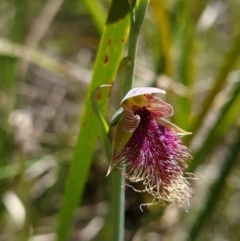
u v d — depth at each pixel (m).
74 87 0.25
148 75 0.23
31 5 0.28
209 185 0.22
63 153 0.24
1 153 0.22
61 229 0.17
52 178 0.24
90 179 0.25
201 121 0.19
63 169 0.24
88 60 0.29
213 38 0.27
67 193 0.17
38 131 0.24
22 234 0.20
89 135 0.16
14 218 0.20
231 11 0.27
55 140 0.25
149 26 0.24
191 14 0.21
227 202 0.23
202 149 0.19
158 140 0.13
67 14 0.30
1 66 0.23
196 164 0.19
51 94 0.27
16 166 0.22
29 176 0.23
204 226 0.20
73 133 0.25
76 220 0.24
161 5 0.19
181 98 0.20
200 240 0.22
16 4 0.24
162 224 0.22
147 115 0.13
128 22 0.14
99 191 0.25
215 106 0.21
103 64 0.15
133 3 0.13
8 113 0.23
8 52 0.22
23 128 0.22
